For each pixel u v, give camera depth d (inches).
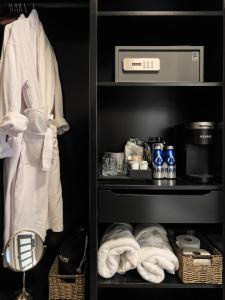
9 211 47.1
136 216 45.1
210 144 48.3
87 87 59.2
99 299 54.0
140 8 54.9
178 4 54.6
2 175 50.9
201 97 57.7
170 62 47.5
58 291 48.1
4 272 59.1
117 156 52.6
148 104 58.5
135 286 44.9
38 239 44.3
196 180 47.5
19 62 44.8
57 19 58.8
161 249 46.5
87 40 59.0
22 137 46.9
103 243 46.9
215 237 48.9
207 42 53.8
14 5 52.6
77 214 59.9
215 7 47.8
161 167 50.9
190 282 45.1
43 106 48.2
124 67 47.0
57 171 51.4
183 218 45.3
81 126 59.5
